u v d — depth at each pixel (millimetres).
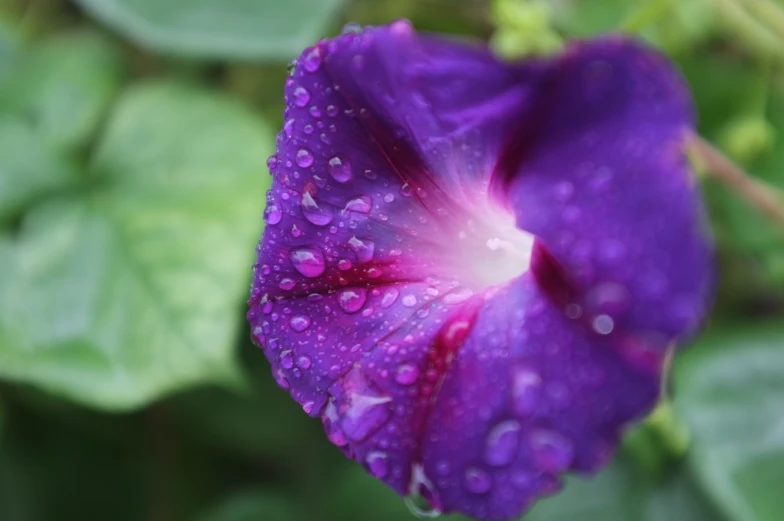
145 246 257
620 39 172
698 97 280
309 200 188
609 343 172
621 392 172
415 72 183
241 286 251
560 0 278
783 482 248
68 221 263
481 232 194
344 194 189
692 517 260
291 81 187
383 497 266
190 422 281
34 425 278
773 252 264
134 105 274
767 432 254
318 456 281
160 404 279
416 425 185
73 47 284
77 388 244
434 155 188
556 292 178
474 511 179
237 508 273
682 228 166
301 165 187
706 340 264
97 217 262
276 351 189
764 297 282
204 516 275
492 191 187
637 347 171
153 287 253
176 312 250
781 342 262
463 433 182
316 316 190
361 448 185
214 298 250
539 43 257
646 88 171
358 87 185
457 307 189
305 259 189
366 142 188
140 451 283
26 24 300
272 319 190
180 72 291
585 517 260
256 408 279
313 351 189
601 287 169
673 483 262
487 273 192
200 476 285
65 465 279
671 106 169
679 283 165
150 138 271
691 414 256
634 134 171
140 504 282
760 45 273
